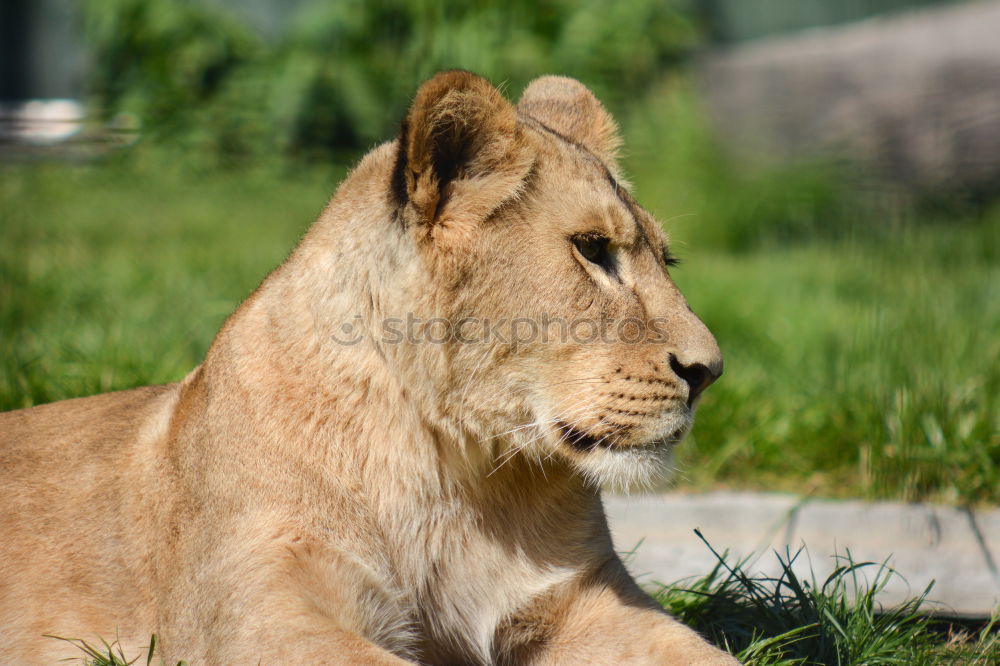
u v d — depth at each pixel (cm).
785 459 1009
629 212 627
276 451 578
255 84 2478
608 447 609
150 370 1002
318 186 2239
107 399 711
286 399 586
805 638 674
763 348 1257
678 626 620
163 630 593
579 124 743
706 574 841
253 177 2250
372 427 588
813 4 3306
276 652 520
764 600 720
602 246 619
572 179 614
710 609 732
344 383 586
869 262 1570
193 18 2602
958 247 1700
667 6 2745
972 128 2320
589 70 2495
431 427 597
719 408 1045
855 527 898
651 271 630
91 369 978
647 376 605
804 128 2477
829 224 2267
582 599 639
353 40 2508
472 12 2431
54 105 2708
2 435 686
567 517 636
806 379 1121
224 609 550
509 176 594
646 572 818
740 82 2627
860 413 1003
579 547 641
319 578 558
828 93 2538
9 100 2862
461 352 590
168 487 615
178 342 1081
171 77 2473
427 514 603
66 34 2881
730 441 1016
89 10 2639
